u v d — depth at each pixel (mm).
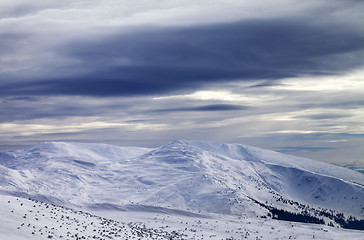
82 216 97875
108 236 78938
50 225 74188
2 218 69438
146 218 182000
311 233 163625
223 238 136875
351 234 165750
